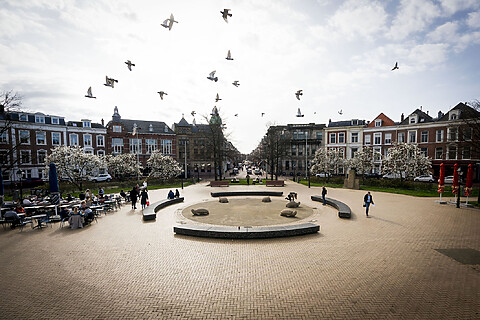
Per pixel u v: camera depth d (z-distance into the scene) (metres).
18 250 9.63
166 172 36.97
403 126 43.16
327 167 37.38
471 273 7.52
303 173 57.62
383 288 6.64
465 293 6.39
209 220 14.17
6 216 12.59
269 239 10.79
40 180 37.19
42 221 13.93
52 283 7.06
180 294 6.45
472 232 11.72
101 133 47.31
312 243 10.23
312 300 6.11
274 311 5.69
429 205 18.78
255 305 5.93
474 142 27.77
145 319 5.44
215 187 32.91
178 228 11.55
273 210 16.92
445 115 39.47
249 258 8.74
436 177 38.59
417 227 12.59
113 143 50.12
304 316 5.50
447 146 37.94
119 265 8.23
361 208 17.62
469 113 27.62
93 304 6.03
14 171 37.31
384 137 45.59
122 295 6.43
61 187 27.75
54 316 5.57
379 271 7.65
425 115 44.09
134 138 52.91
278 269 7.84
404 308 5.76
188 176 56.31
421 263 8.23
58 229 12.63
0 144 36.22
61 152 27.34
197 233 11.16
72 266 8.16
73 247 9.95
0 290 6.70
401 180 30.16
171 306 5.93
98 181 39.69
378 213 15.90
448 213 15.86
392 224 13.16
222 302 6.07
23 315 5.61
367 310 5.70
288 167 59.16
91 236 11.38
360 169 37.00
